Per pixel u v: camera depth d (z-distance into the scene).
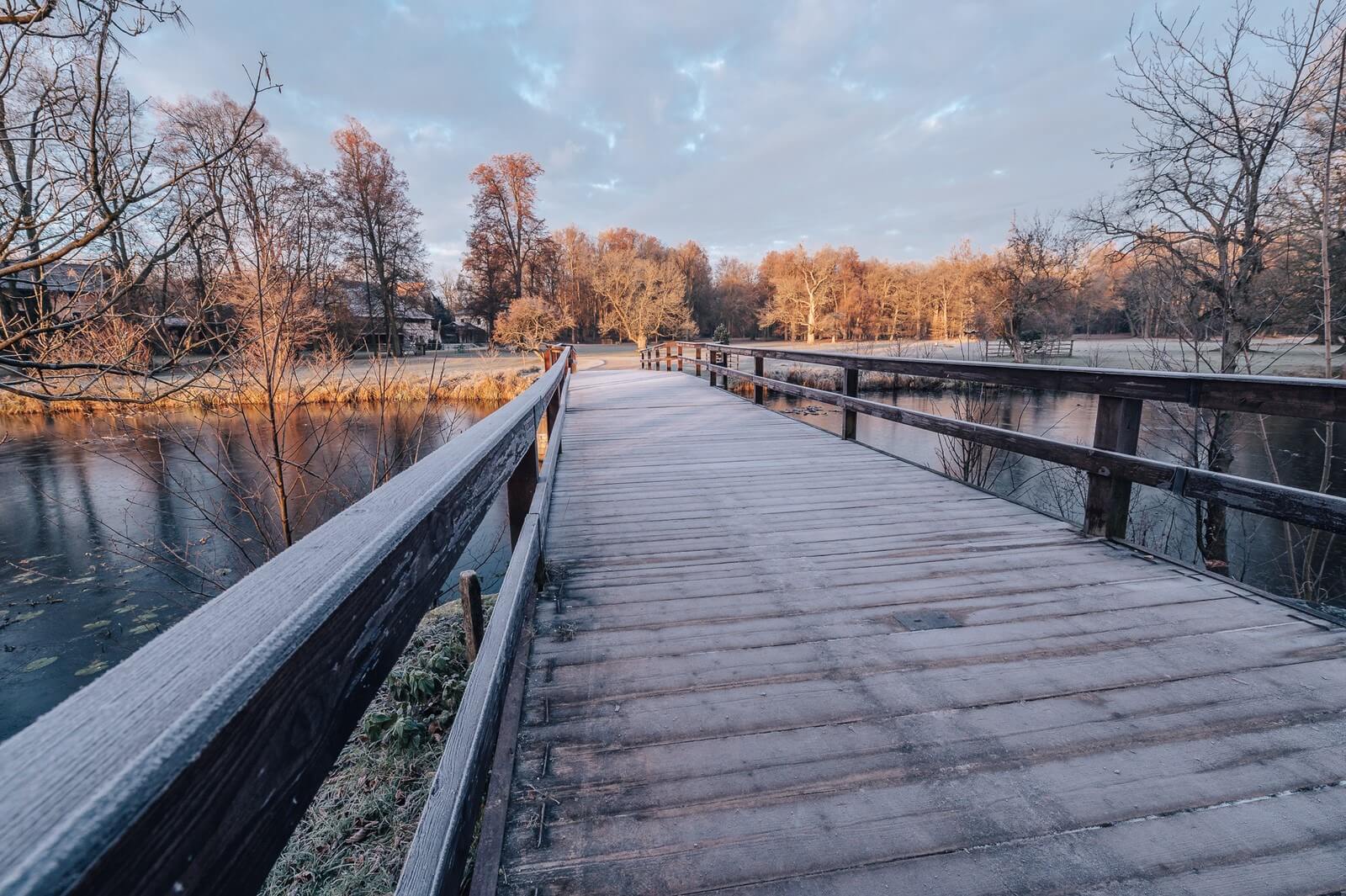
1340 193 6.44
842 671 1.97
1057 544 3.07
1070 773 1.52
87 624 6.86
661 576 2.76
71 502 10.33
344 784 2.23
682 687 1.90
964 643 2.13
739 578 2.73
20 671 6.11
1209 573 2.64
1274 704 1.75
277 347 5.46
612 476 4.72
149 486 10.76
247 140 4.21
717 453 5.60
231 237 5.29
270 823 0.48
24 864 0.25
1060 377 3.22
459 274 46.91
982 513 3.63
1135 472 2.82
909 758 1.58
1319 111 6.42
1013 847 1.32
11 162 3.90
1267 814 1.38
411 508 0.84
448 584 6.10
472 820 1.03
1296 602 2.35
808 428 6.87
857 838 1.35
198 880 0.39
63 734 0.36
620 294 44.84
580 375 18.33
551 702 1.83
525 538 2.22
